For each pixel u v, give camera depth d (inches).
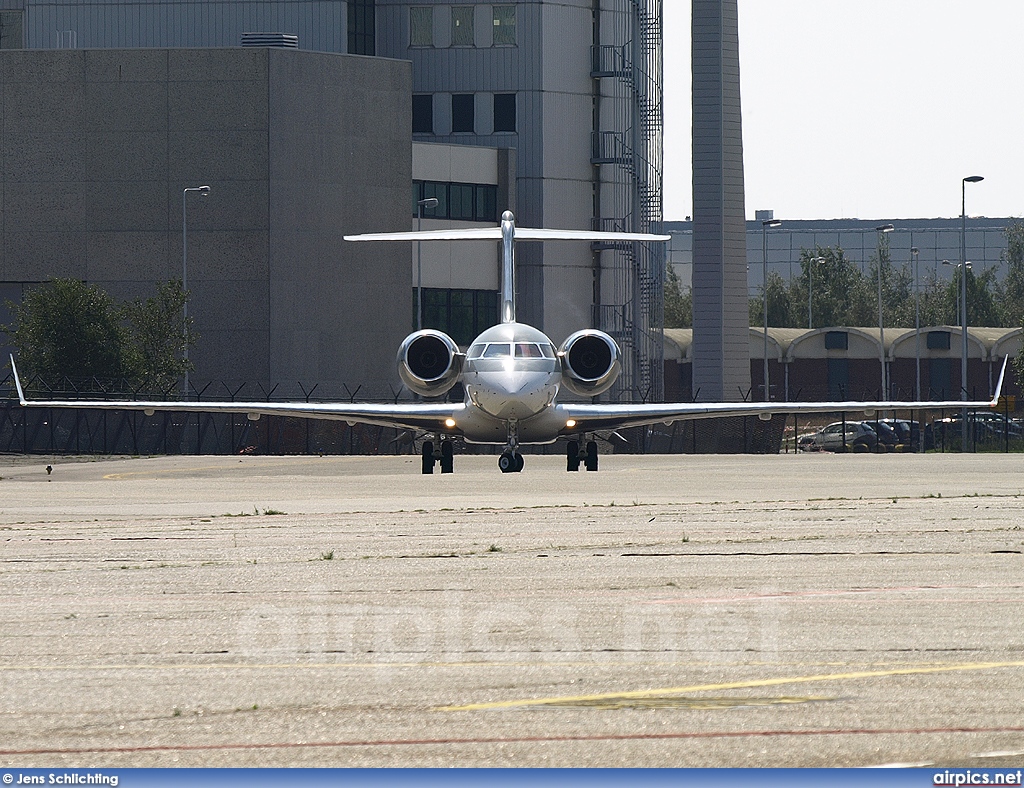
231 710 1071.6
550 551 2095.2
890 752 940.0
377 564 1946.4
